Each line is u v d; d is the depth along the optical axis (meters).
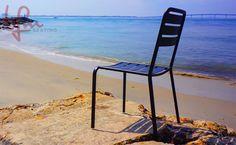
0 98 6.93
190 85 9.80
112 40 32.59
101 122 3.36
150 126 3.23
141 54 20.59
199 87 9.53
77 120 3.44
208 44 28.77
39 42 27.86
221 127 4.01
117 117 3.54
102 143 2.80
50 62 13.88
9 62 12.95
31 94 7.48
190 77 11.42
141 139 2.94
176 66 15.31
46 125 3.29
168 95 8.27
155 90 8.79
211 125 4.02
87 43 28.33
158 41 2.71
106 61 16.03
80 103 4.25
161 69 3.21
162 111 6.68
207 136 3.17
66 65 13.19
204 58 18.84
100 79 10.01
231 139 3.19
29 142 2.84
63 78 9.80
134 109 3.89
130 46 26.28
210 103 7.57
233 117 6.45
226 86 9.81
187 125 3.63
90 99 4.41
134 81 9.93
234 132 4.07
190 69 14.26
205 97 8.19
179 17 3.12
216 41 31.89
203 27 68.12
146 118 3.52
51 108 4.06
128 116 3.58
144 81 10.02
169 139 3.23
